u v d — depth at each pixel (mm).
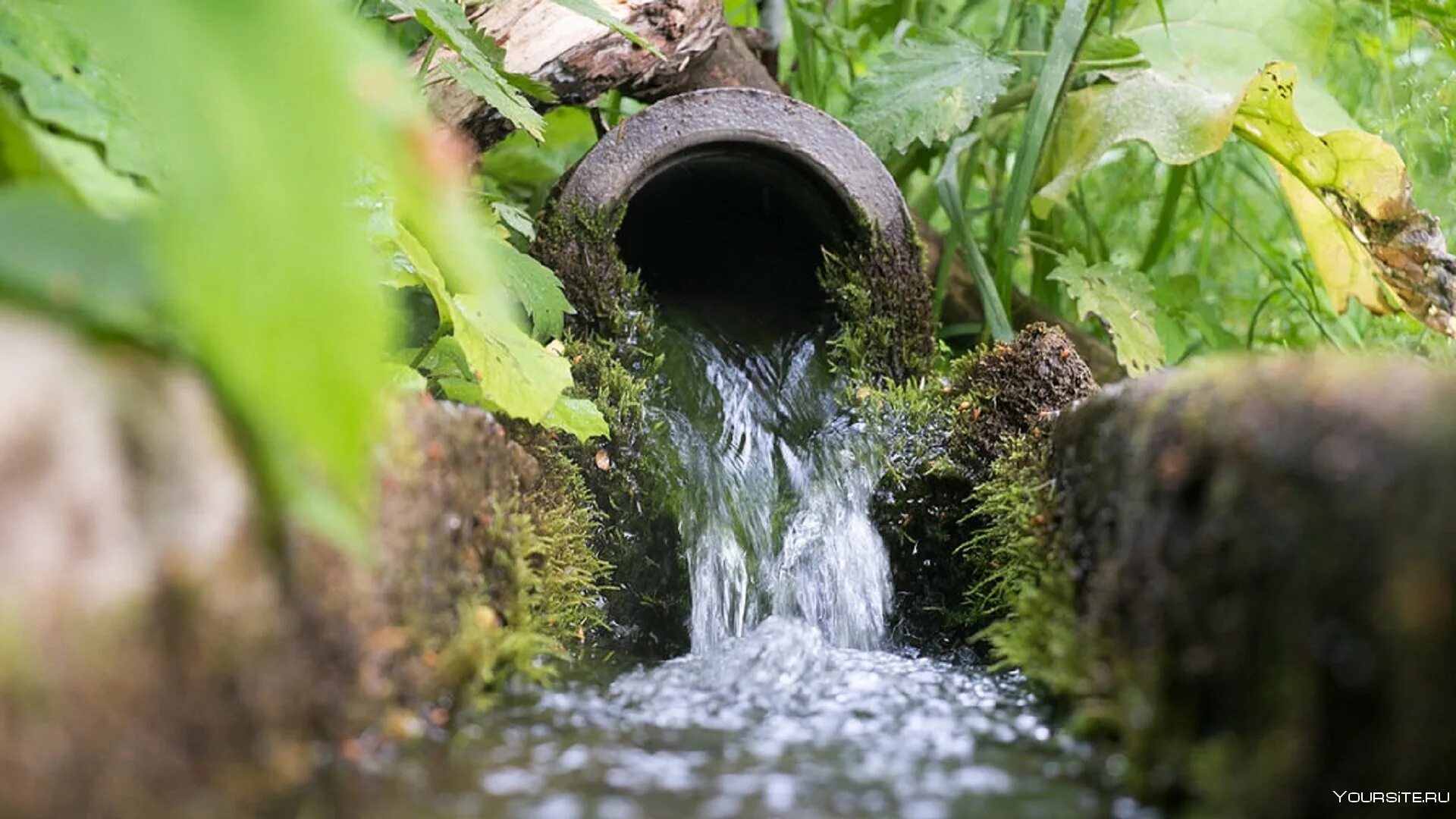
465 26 2062
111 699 854
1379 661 878
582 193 2875
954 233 3422
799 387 2934
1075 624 1536
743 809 1123
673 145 2918
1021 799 1174
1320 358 1168
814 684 1785
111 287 857
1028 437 2162
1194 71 3467
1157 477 1264
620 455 2586
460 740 1335
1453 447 826
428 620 1447
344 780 1137
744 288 3406
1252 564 1039
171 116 703
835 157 2975
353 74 757
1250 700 1036
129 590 874
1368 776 890
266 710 1051
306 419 713
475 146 2865
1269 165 4066
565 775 1215
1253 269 4734
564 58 2859
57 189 1098
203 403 951
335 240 715
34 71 1323
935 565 2453
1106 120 3307
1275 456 1023
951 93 3207
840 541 2518
